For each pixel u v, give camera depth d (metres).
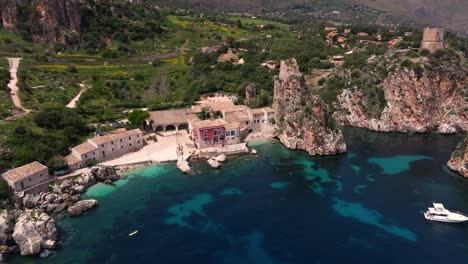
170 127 159.75
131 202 105.25
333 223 96.88
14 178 97.44
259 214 100.69
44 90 153.25
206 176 121.31
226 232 93.06
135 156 131.62
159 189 112.75
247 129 155.38
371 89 175.00
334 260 83.75
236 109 162.75
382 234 92.38
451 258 83.88
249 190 112.69
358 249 87.12
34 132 118.69
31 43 196.12
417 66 168.12
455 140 154.38
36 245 83.12
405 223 96.69
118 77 184.62
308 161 132.75
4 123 119.50
